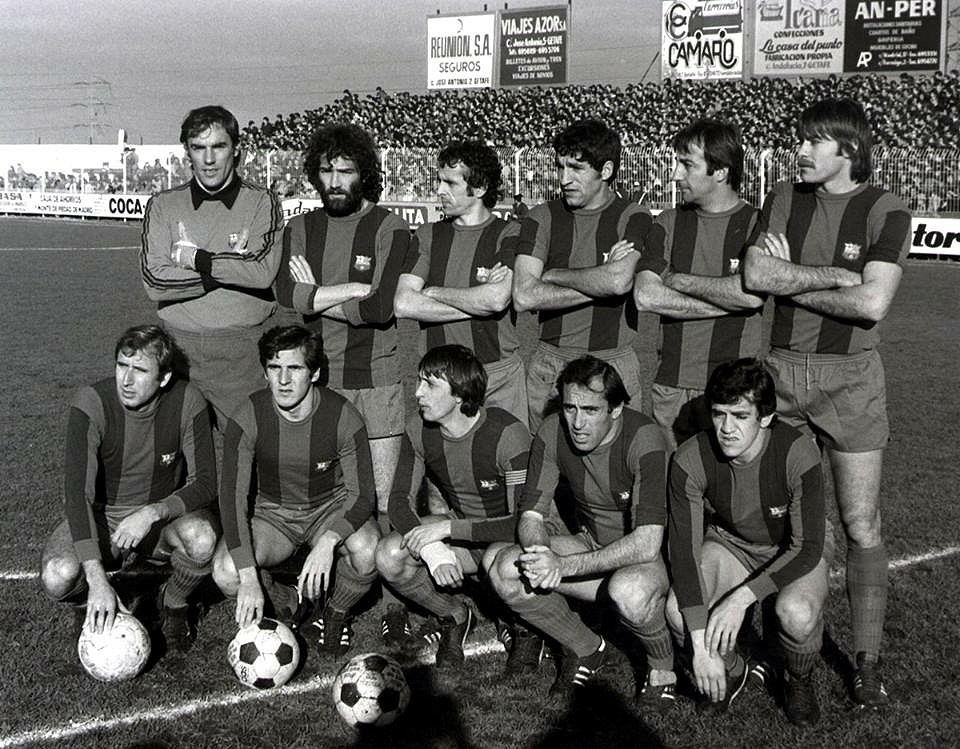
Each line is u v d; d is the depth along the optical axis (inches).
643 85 1215.6
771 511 142.4
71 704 140.9
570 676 148.4
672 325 163.9
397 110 1325.0
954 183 815.1
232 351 182.2
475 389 151.6
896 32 1037.8
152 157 1467.8
